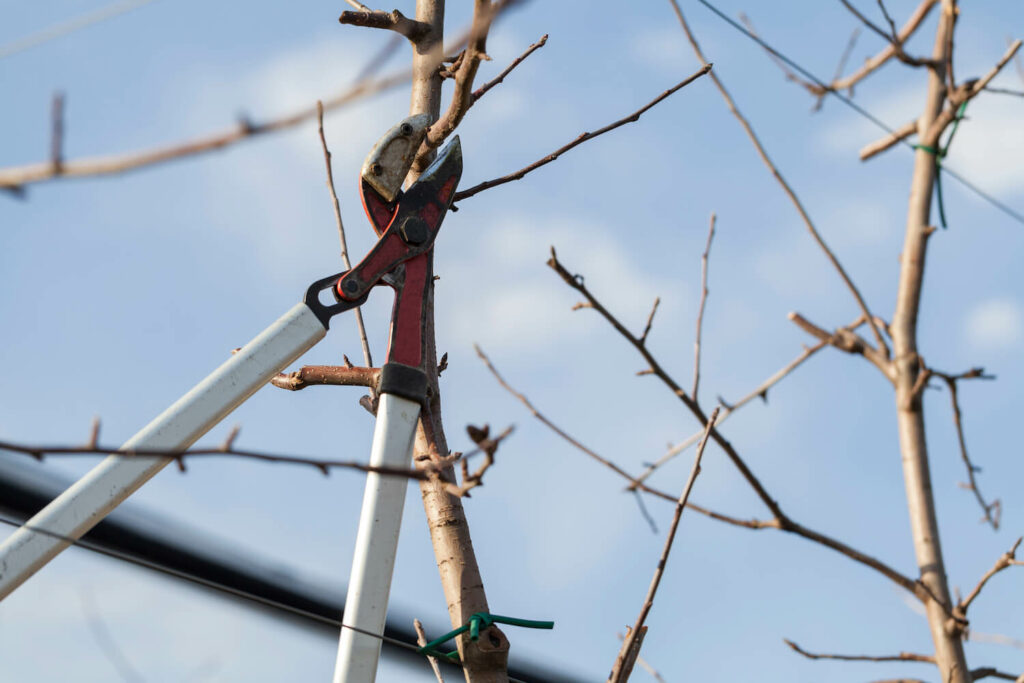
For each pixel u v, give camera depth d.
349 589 2.38
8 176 0.92
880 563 4.09
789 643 4.00
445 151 2.92
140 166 0.93
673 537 2.98
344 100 0.96
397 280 2.72
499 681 2.69
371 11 3.19
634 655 2.85
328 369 2.74
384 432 2.55
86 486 2.24
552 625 2.75
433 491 2.90
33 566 2.18
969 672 3.97
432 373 3.00
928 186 4.61
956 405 4.44
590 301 3.73
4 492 2.15
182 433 2.38
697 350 4.06
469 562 2.83
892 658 4.02
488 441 1.70
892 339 4.50
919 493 4.28
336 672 2.31
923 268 4.55
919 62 4.64
